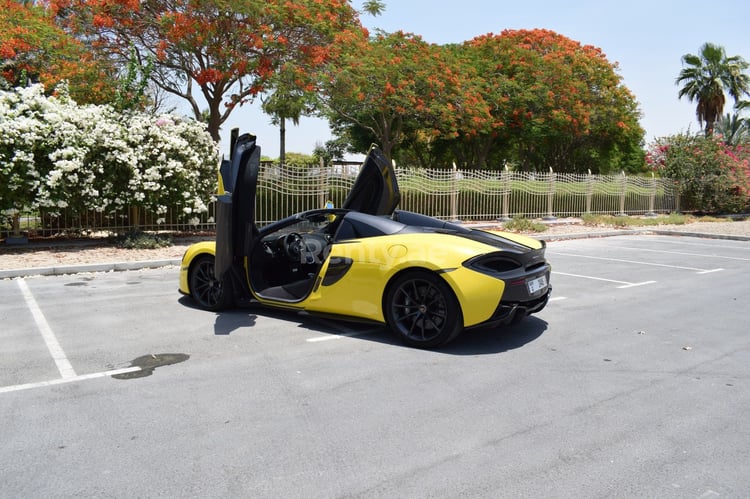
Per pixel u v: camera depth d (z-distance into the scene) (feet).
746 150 89.71
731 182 80.74
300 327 18.26
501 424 11.11
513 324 19.06
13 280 26.17
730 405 12.21
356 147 113.29
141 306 21.03
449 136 79.71
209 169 39.75
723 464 9.59
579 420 11.34
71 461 9.52
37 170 33.24
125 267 29.50
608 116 94.38
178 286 24.98
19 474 9.07
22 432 10.59
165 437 10.43
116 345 16.10
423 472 9.23
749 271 31.78
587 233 52.29
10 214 33.42
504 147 104.78
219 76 44.62
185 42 43.19
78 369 14.08
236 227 18.51
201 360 14.88
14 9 47.32
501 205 60.34
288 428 10.85
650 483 8.95
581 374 14.12
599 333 18.03
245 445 10.14
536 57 85.71
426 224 18.86
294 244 20.20
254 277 19.63
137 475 9.07
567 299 23.41
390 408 11.85
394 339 17.03
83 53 45.29
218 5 41.70
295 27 46.98
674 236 55.11
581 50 91.45
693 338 17.57
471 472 9.23
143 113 39.40
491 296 15.17
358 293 16.85
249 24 44.62
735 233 55.01
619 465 9.52
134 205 36.78
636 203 76.54
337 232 17.99
